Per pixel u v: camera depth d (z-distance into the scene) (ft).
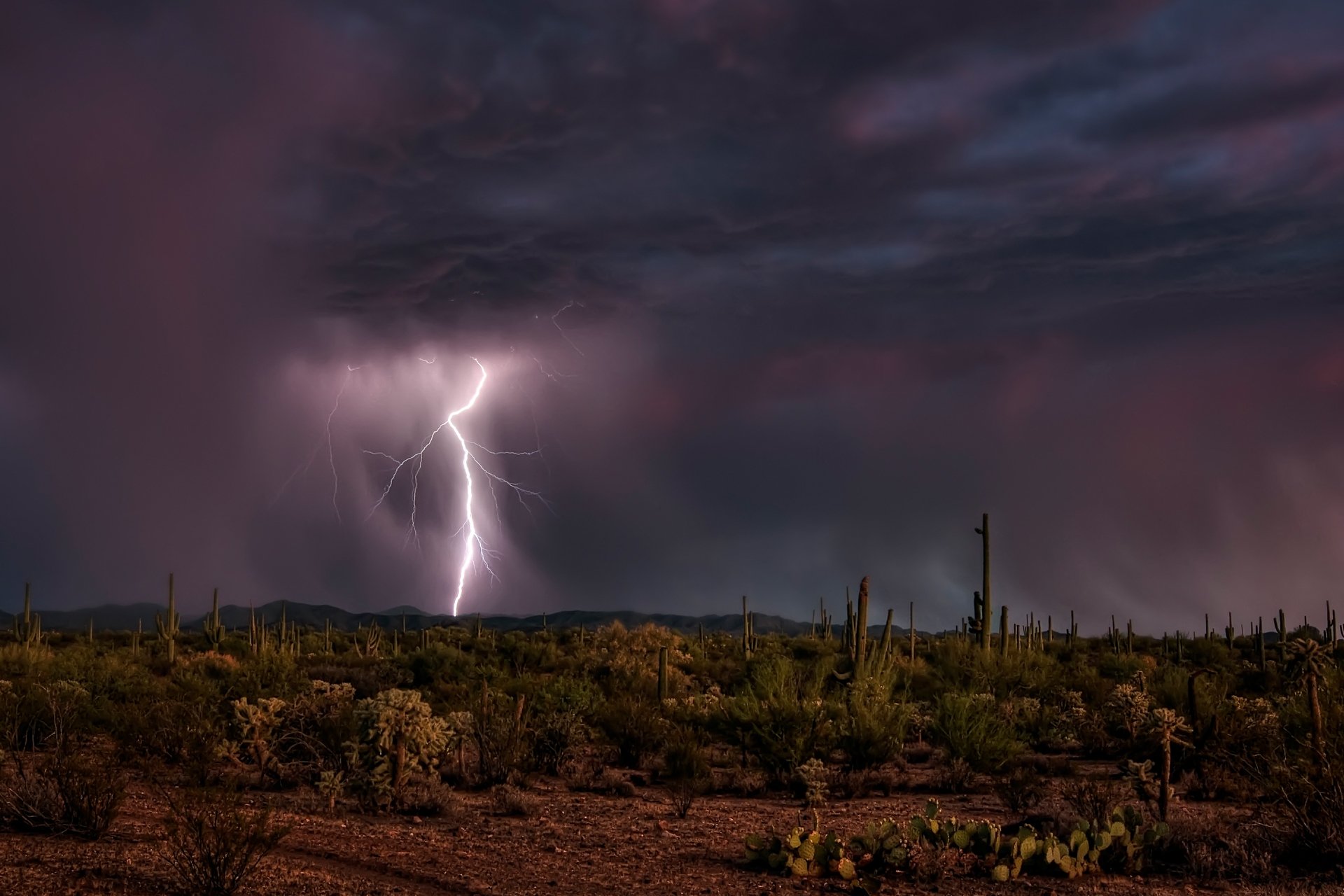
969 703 64.18
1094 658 150.82
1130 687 71.00
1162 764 40.83
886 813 46.88
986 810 47.93
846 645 124.77
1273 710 62.03
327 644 190.49
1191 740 52.95
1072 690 94.38
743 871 33.94
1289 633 142.20
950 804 50.47
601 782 55.47
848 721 61.31
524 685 94.99
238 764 50.44
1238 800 46.50
